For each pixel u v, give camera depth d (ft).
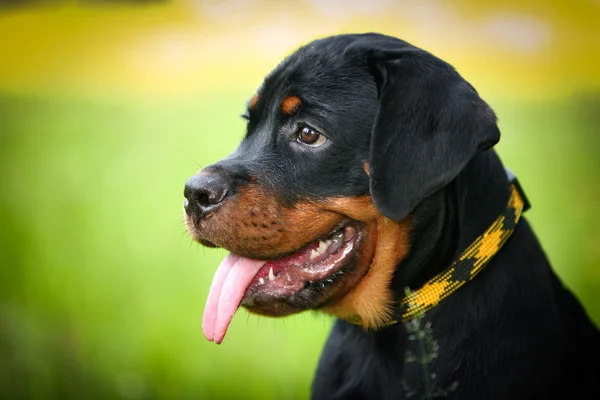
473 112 9.16
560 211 22.07
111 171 28.91
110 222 21.57
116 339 15.03
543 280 9.89
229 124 38.50
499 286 9.58
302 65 10.24
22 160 31.35
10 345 14.61
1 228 19.83
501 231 9.61
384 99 9.50
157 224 21.42
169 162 30.04
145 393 13.79
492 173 9.82
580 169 26.84
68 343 14.75
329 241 10.06
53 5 73.56
